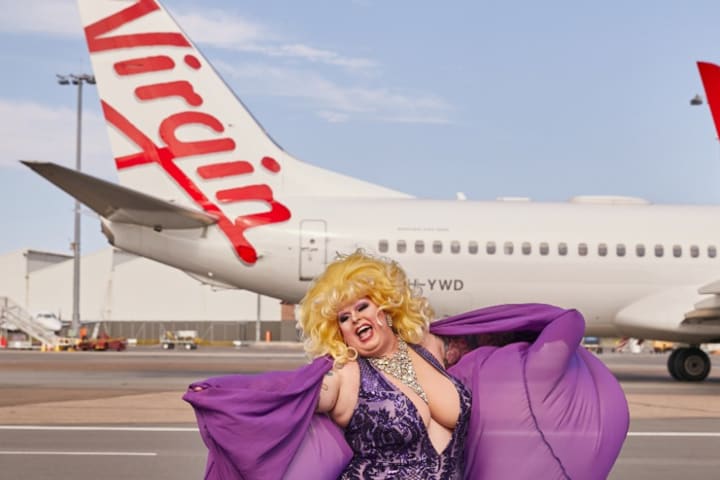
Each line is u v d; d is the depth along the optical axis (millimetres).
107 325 85125
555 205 25359
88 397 18641
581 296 24859
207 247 23859
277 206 24141
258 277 24031
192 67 24203
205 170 24047
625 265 24906
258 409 3957
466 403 4281
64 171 21172
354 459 4160
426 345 4836
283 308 85250
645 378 28281
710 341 25797
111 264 87000
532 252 24578
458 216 24641
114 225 23906
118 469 10047
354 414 4113
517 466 4711
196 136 24109
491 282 24406
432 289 24297
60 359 39688
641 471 10117
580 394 4770
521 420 4707
